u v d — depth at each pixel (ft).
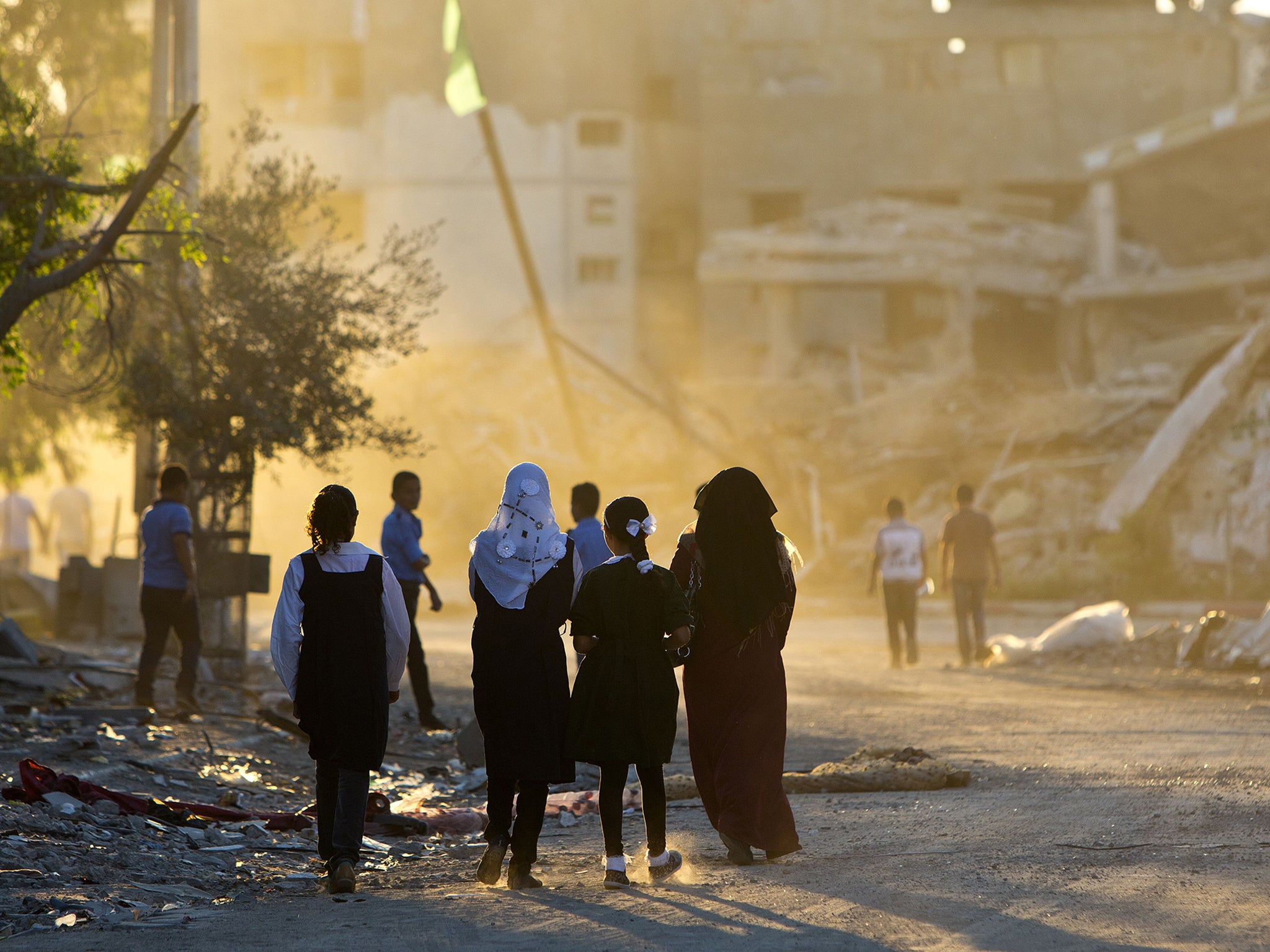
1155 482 366.22
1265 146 586.45
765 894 69.10
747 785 77.71
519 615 74.84
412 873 78.95
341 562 76.79
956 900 66.44
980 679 191.72
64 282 135.44
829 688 180.14
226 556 169.07
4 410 293.84
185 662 138.10
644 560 76.84
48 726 122.42
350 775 75.15
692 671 80.12
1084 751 120.26
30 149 144.15
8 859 73.36
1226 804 90.79
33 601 249.55
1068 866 73.61
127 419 174.09
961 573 215.92
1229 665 192.24
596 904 68.74
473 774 116.37
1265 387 359.46
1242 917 61.41
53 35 300.20
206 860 79.92
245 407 162.20
